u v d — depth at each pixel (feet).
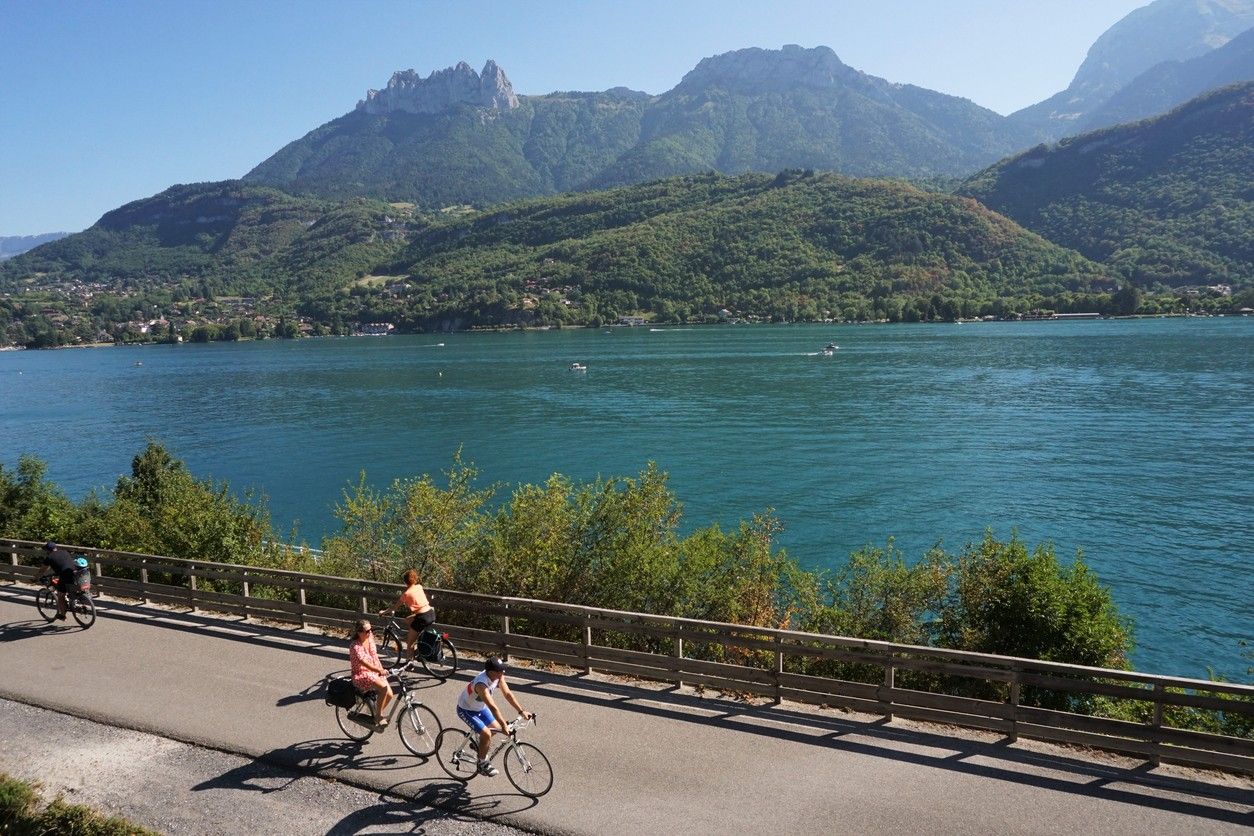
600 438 258.98
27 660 55.67
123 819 36.47
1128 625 82.69
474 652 54.34
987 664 41.11
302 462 239.71
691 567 67.97
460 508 77.20
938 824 33.94
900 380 382.63
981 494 173.68
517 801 37.09
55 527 96.58
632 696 47.16
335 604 70.64
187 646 57.72
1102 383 341.82
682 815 35.24
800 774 38.19
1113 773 37.32
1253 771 36.24
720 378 421.59
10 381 575.79
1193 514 154.71
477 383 444.96
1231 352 443.73
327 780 39.70
